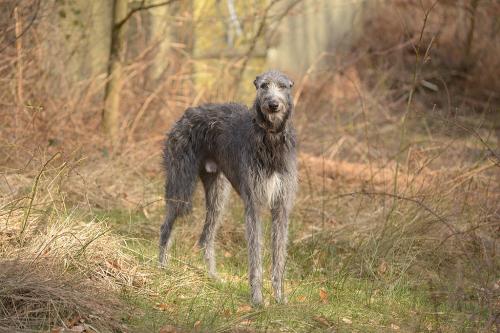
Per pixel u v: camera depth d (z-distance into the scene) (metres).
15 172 10.54
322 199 12.30
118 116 14.39
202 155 9.53
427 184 12.25
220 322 7.53
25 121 12.52
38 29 13.60
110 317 7.17
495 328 7.95
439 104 20.56
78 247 8.27
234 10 18.70
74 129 13.23
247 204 8.46
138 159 13.34
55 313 7.02
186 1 16.73
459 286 8.70
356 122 17.70
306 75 17.02
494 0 22.77
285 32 21.41
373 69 21.98
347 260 9.91
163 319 7.41
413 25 22.94
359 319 8.20
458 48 22.80
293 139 8.48
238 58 16.67
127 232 10.20
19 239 8.31
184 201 9.48
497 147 14.60
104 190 11.61
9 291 7.08
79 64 15.09
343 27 23.73
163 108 15.03
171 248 9.96
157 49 15.80
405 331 7.89
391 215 10.77
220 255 10.20
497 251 10.18
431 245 10.32
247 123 8.65
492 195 11.75
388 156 14.83
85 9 14.97
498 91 21.45
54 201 9.18
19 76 12.59
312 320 7.95
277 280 8.47
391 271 9.58
